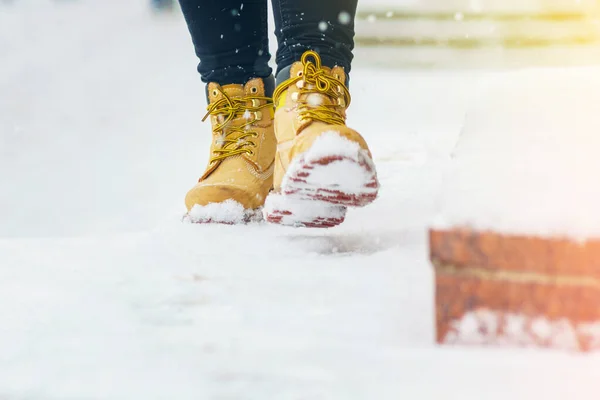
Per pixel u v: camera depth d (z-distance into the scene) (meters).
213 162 2.55
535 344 1.12
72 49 12.05
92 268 1.88
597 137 1.19
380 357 1.12
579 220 1.09
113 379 1.09
